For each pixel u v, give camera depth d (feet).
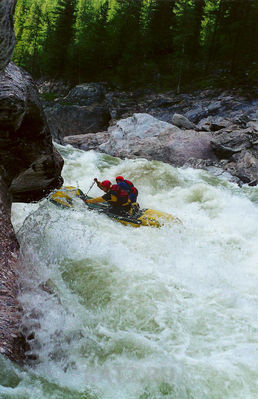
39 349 8.29
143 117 56.85
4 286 9.04
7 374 6.76
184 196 28.40
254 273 15.71
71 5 131.13
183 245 17.67
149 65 115.55
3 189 12.17
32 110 13.34
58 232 15.39
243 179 40.78
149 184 32.94
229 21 114.93
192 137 50.42
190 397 8.22
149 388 8.31
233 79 97.25
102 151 57.00
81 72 126.21
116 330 10.29
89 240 15.55
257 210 25.86
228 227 22.21
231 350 9.96
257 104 82.43
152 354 9.45
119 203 22.29
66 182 32.89
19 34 157.38
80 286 12.14
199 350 9.84
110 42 123.34
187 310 11.65
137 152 49.88
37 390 6.86
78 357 8.95
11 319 8.23
